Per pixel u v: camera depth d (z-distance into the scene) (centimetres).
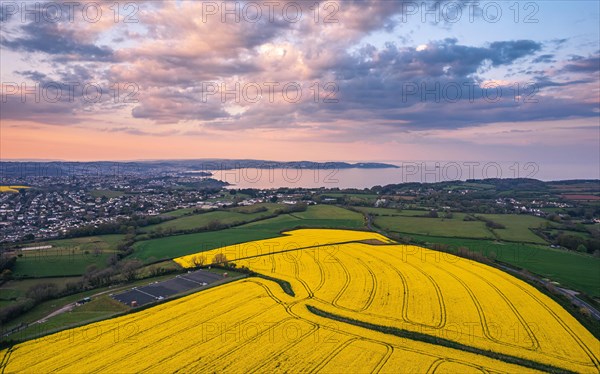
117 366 4206
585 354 4428
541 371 4072
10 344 4766
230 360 4300
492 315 5519
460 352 4447
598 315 5791
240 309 5822
